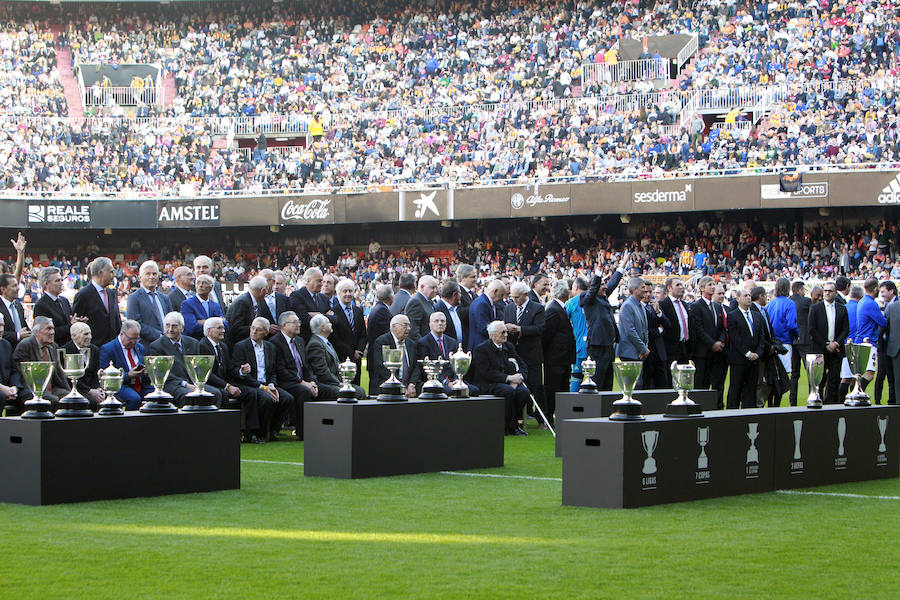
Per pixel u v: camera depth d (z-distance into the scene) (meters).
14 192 39.53
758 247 36.22
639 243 38.50
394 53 46.03
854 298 17.91
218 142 44.44
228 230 44.25
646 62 41.12
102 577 5.96
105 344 12.67
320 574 6.04
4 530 7.29
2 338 12.00
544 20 45.00
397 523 7.62
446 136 41.50
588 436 8.28
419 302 14.87
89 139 42.88
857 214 36.41
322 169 41.41
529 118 40.84
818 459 9.62
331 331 15.13
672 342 15.32
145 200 40.09
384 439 10.22
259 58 46.94
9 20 48.47
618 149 38.03
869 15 38.78
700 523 7.59
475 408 10.91
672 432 8.40
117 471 8.65
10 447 8.45
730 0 41.94
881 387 16.83
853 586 5.84
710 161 35.53
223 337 13.18
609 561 6.37
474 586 5.77
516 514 7.98
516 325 14.84
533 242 40.62
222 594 5.60
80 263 42.38
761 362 15.53
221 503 8.52
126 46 47.59
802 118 35.94
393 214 38.66
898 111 34.75
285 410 13.64
